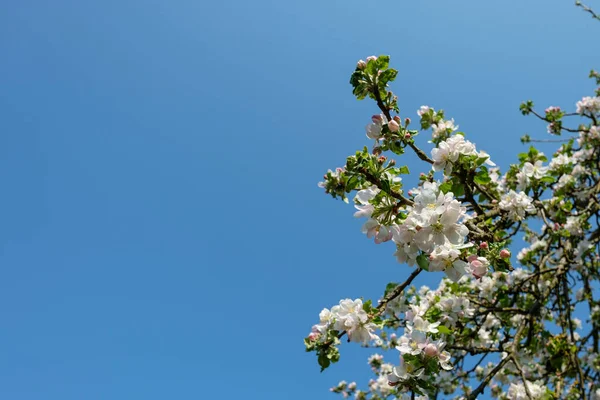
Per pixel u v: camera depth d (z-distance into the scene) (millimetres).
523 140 8023
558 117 7664
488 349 5109
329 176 3338
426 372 3072
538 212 5520
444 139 4672
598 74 8531
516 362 4414
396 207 3105
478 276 2871
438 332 3348
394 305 5570
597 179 6863
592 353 6047
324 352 3230
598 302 6523
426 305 3639
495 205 4332
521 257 6289
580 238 5879
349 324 3197
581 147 7777
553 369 5758
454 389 6543
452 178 3414
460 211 2836
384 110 3484
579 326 7191
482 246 3109
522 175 5121
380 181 3098
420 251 2928
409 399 3324
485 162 3305
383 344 8383
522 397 4336
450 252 2809
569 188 5863
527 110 7777
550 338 5414
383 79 3422
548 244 5820
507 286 5855
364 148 3145
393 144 3445
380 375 9016
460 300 5121
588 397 5355
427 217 2811
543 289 6074
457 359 6164
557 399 4516
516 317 6590
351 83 3486
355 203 3395
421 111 5070
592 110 8242
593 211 5844
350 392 9539
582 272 6562
